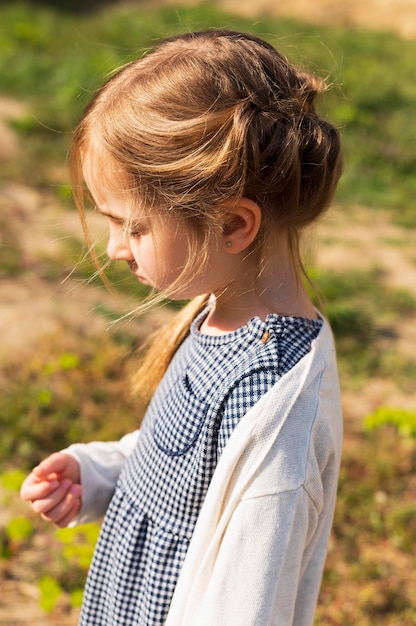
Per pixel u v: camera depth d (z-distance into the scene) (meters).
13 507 3.34
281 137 1.22
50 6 16.00
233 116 1.20
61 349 4.42
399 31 16.58
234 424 1.21
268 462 1.18
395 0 17.19
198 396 1.28
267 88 1.24
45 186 7.05
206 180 1.19
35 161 7.55
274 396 1.19
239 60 1.26
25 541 3.18
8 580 3.02
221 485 1.20
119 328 4.63
